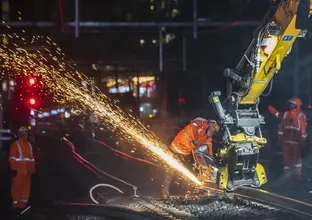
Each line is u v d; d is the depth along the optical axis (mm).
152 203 11031
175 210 10180
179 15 34406
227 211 9984
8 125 25453
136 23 21969
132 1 37344
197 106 44094
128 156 22391
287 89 25938
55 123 33656
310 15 8586
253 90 9336
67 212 10836
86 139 25781
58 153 24375
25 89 24812
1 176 17812
